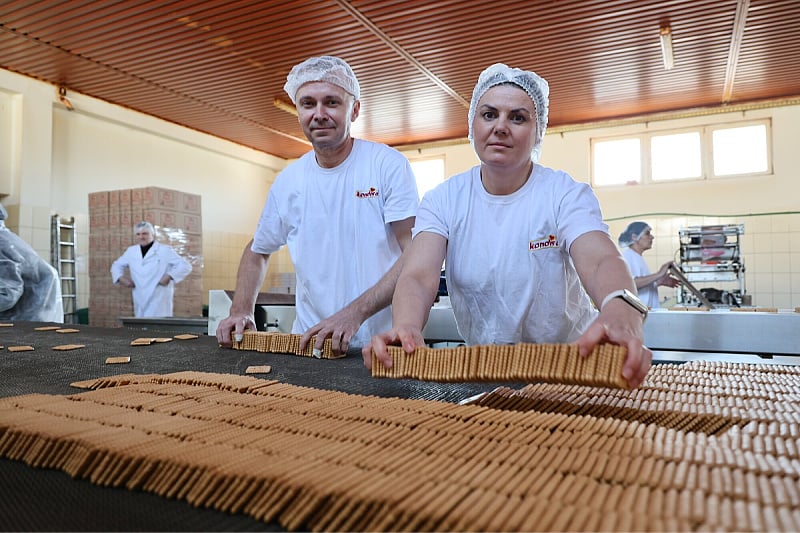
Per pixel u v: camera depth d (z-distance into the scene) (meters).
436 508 0.50
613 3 4.39
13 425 0.76
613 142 6.95
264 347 1.70
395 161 1.83
